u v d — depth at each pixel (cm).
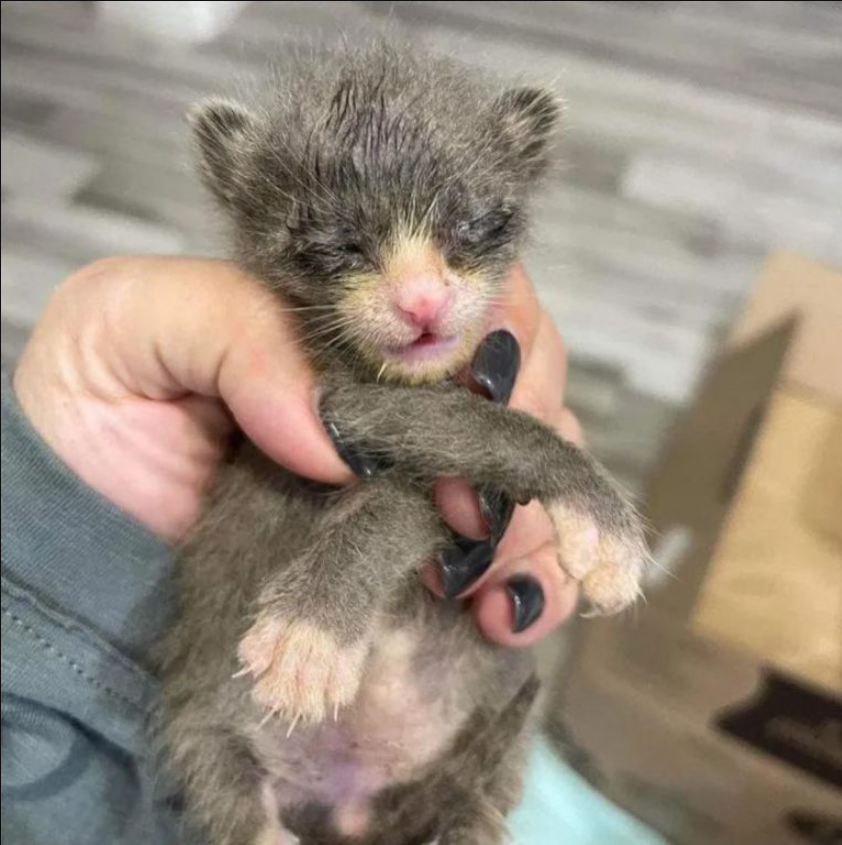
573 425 18
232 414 16
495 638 15
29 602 15
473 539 14
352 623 13
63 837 15
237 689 15
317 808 15
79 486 16
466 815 15
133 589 16
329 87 15
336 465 14
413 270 14
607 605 13
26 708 15
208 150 16
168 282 15
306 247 14
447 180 14
